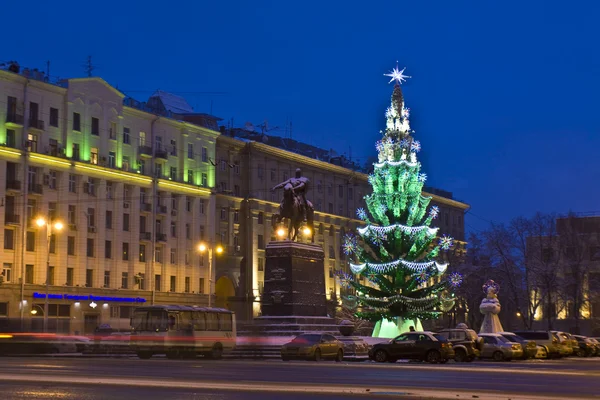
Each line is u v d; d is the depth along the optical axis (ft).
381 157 188.24
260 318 145.59
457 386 70.38
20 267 223.30
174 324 136.26
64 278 235.81
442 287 188.24
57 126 237.66
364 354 141.08
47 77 239.50
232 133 317.42
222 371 88.43
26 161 225.76
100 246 247.50
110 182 253.85
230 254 295.28
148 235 263.49
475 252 300.40
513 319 331.77
